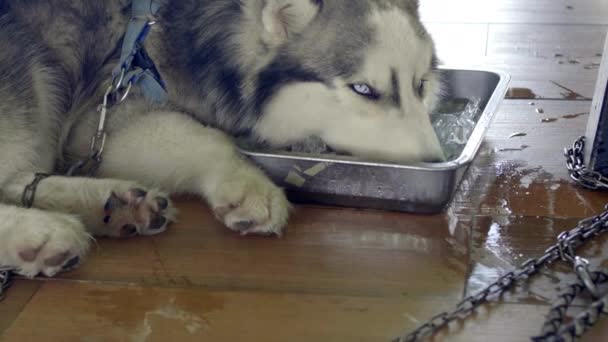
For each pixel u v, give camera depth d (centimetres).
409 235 106
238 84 114
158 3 117
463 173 115
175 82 119
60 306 95
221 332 91
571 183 117
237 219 104
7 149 107
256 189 106
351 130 110
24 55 111
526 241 105
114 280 99
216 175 110
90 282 99
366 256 103
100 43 118
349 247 104
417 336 89
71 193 106
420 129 108
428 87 119
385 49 107
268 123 114
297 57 110
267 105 113
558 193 114
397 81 108
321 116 111
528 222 108
